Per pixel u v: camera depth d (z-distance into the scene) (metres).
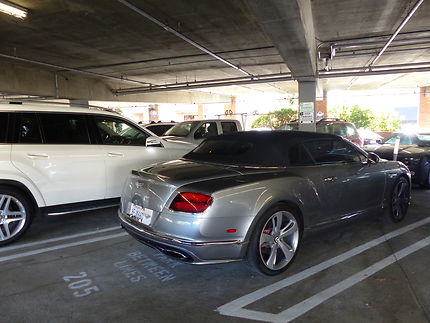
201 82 21.62
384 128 31.14
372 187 4.68
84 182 5.10
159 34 11.91
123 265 3.87
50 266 3.83
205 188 3.18
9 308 2.95
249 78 21.03
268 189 3.42
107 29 11.17
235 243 3.18
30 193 4.62
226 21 10.59
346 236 4.77
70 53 14.32
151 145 5.93
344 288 3.29
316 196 3.87
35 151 4.67
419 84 28.06
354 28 11.82
